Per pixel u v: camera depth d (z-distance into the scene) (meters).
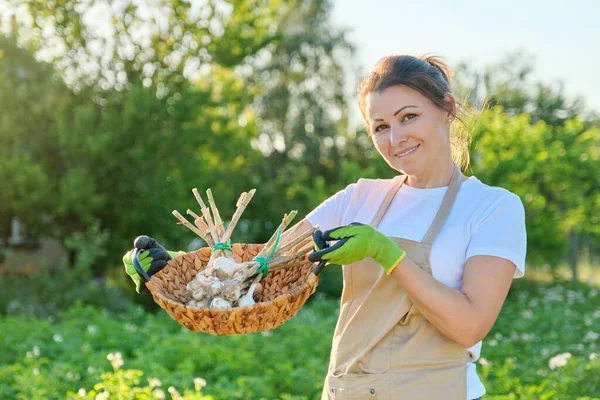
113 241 13.35
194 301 2.55
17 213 13.06
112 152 12.81
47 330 8.07
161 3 13.97
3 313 10.63
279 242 2.75
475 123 2.90
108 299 11.41
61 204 12.70
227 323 2.38
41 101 13.30
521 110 27.08
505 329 9.25
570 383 5.24
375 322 2.50
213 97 14.66
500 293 2.35
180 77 13.95
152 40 14.14
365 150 24.88
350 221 2.73
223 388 5.57
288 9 25.59
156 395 4.67
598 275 19.64
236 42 14.27
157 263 2.61
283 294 2.65
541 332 9.15
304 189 15.21
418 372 2.43
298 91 26.17
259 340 7.58
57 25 13.59
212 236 2.84
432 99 2.46
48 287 11.21
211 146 14.24
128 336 7.84
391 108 2.45
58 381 5.73
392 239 2.51
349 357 2.55
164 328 8.51
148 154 13.09
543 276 18.11
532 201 14.20
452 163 2.58
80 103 13.80
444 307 2.29
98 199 12.49
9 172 12.78
